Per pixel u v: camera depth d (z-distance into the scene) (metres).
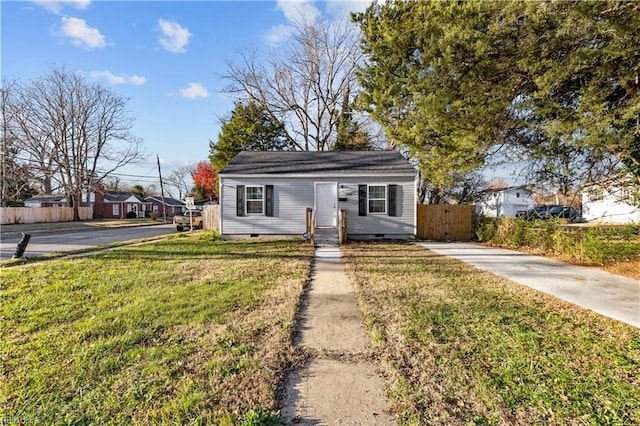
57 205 42.84
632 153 7.43
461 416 2.26
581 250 8.42
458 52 6.09
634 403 2.38
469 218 14.02
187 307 4.51
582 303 4.80
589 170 9.12
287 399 2.47
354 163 14.06
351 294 5.34
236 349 3.25
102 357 3.06
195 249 10.35
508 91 6.30
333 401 2.44
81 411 2.29
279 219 13.22
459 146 7.62
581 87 6.09
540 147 7.74
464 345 3.38
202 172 44.62
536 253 9.74
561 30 5.14
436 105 6.44
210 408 2.34
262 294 5.19
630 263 7.48
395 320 4.10
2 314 4.24
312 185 13.20
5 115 27.73
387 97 10.89
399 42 9.99
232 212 13.24
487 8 5.68
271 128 24.61
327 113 24.42
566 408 2.33
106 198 45.19
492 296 5.15
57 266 7.47
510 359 3.06
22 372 2.79
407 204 13.16
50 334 3.58
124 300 4.84
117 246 11.56
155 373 2.79
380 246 11.40
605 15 4.88
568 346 3.34
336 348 3.34
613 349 3.27
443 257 9.03
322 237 12.60
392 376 2.79
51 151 30.78
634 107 5.01
